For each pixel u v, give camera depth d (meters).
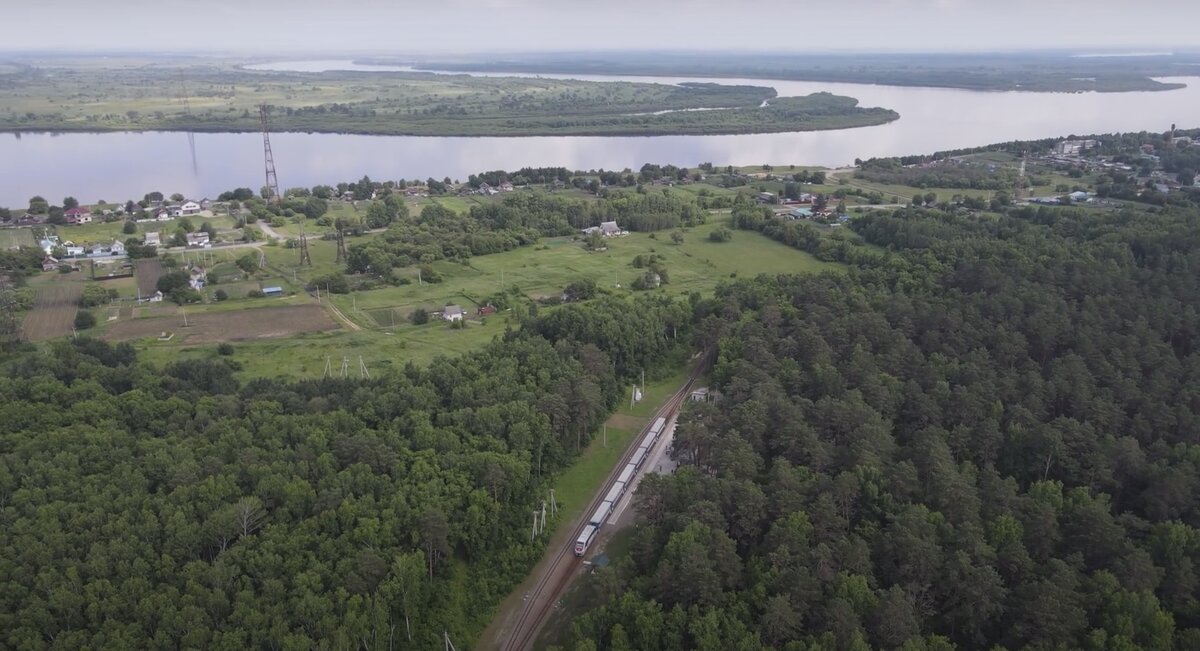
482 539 139.75
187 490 133.88
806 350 196.75
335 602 115.81
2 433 157.25
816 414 161.50
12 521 128.50
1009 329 198.38
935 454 143.12
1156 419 157.00
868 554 121.19
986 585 112.88
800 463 151.25
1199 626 111.25
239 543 123.44
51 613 110.62
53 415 163.88
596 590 123.88
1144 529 129.62
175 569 120.00
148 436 160.00
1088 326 195.12
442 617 126.69
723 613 112.25
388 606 118.31
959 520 129.00
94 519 126.94
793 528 124.94
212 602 112.06
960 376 177.25
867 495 136.75
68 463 144.50
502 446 155.50
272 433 156.75
